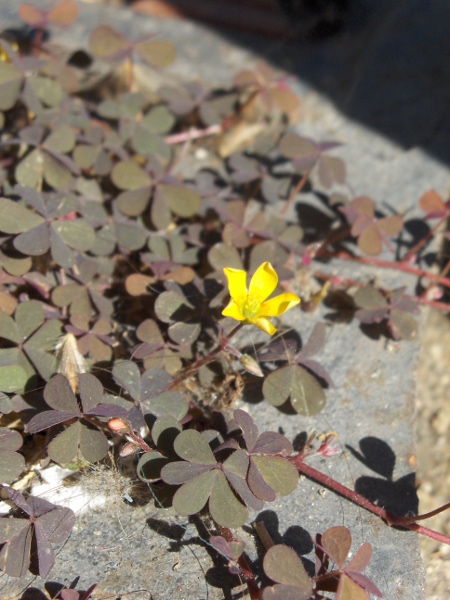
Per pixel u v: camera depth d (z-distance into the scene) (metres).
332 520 0.10
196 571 0.10
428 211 0.14
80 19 0.18
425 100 0.17
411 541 0.10
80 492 0.10
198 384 0.11
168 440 0.10
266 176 0.14
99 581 0.09
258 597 0.09
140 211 0.13
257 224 0.13
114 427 0.09
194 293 0.11
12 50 0.14
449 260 0.14
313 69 0.18
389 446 0.11
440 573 0.11
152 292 0.12
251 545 0.10
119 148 0.14
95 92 0.16
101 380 0.11
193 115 0.16
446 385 0.14
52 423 0.09
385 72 0.18
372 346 0.13
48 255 0.12
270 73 0.16
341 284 0.13
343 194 0.15
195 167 0.15
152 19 0.19
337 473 0.11
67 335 0.10
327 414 0.11
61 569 0.09
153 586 0.09
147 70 0.17
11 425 0.10
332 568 0.10
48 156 0.13
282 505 0.10
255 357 0.12
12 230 0.11
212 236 0.14
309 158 0.14
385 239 0.13
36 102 0.14
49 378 0.10
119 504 0.10
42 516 0.09
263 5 0.19
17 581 0.09
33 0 0.18
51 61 0.15
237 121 0.16
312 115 0.17
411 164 0.16
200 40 0.18
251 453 0.09
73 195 0.12
